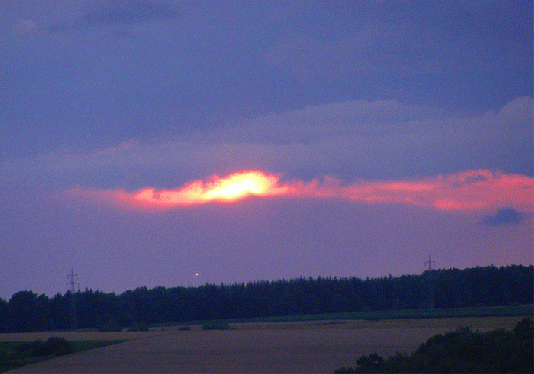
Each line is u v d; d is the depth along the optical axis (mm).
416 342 117500
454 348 70938
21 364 105000
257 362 96500
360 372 72000
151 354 114375
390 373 68750
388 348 108188
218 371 87938
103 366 99125
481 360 67500
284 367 89062
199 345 129500
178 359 105000
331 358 97375
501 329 79125
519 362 64312
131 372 90500
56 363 105625
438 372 65500
